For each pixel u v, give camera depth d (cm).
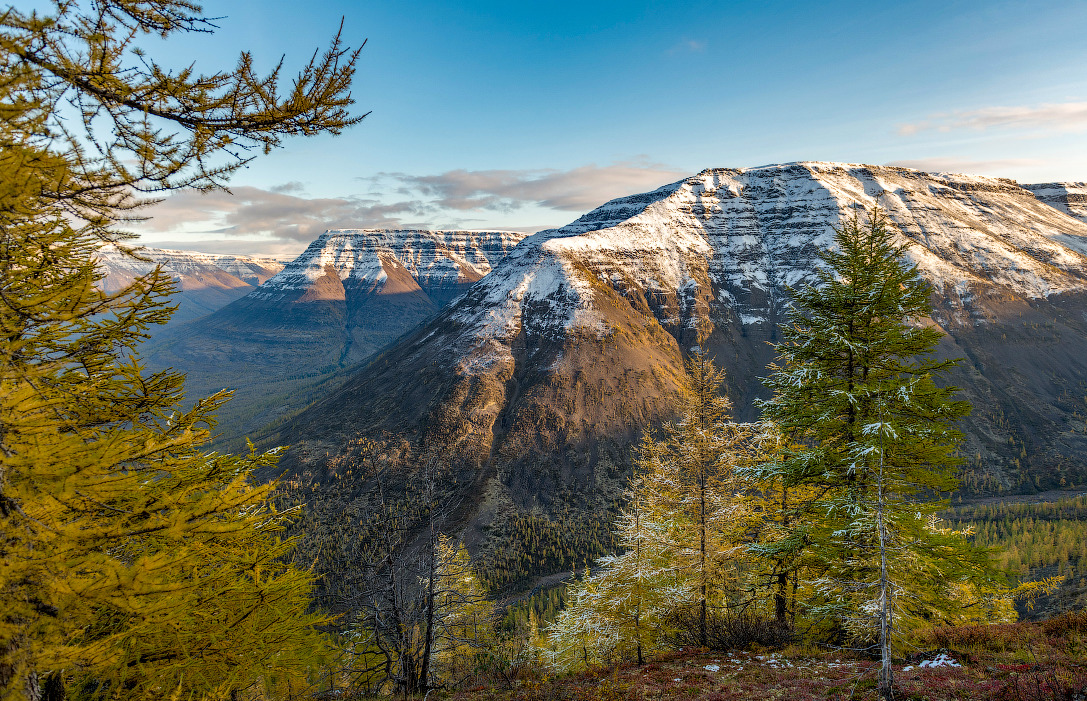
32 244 607
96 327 672
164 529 645
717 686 1416
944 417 1460
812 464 1573
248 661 843
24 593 559
